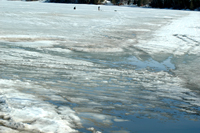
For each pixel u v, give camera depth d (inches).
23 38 580.1
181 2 4237.2
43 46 500.1
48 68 317.7
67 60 389.1
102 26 976.3
